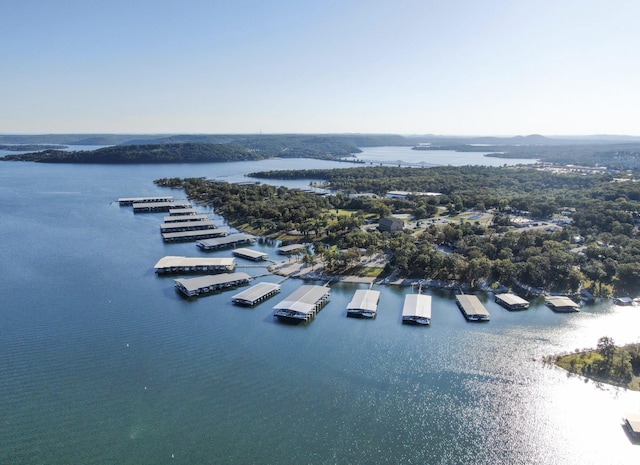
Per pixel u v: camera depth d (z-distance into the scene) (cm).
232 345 12000
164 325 13150
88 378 10306
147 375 10475
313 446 8238
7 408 9206
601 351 11469
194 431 8594
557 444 8444
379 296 15850
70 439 8350
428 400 9712
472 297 15512
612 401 9781
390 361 11325
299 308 13875
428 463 7894
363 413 9231
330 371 10781
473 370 10969
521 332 13188
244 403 9469
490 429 8825
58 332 12569
